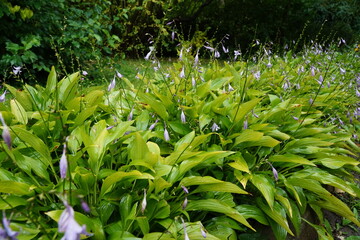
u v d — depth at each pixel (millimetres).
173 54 10016
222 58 10859
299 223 2398
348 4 15500
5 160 2041
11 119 2293
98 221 1675
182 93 2980
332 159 2676
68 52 4938
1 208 1569
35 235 1510
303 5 12859
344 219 3014
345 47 11906
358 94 3637
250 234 2135
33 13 4898
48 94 2725
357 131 4230
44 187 1803
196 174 2188
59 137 2289
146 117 2551
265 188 2141
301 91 4070
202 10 10930
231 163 2213
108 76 5625
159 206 1826
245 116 2732
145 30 8977
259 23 12062
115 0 8109
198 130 2617
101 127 2248
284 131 3031
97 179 1898
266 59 5016
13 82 4961
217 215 2207
